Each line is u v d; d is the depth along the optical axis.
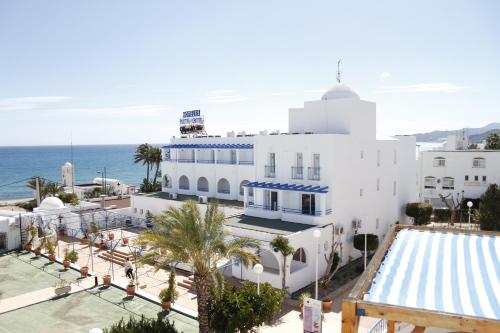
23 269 34.12
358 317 10.48
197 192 50.47
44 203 48.44
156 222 21.11
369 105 38.31
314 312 18.33
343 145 34.47
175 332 19.00
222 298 20.52
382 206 41.25
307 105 38.62
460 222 51.28
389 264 13.74
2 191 148.25
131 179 180.62
